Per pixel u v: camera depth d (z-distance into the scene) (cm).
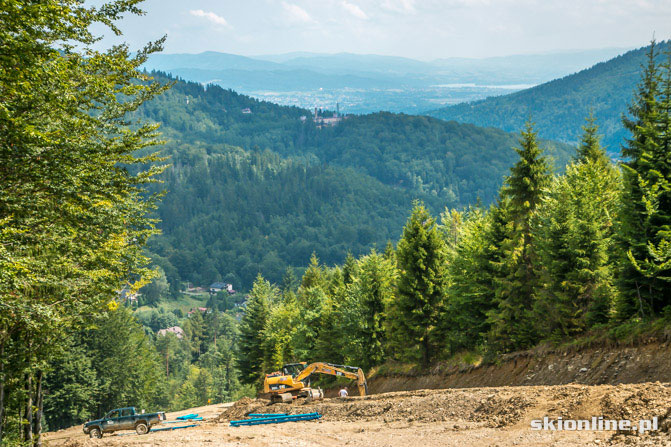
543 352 3008
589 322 2905
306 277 8400
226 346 19225
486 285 3831
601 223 3092
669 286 2577
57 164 1428
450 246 5809
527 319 3384
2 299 1277
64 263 1552
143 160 1809
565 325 2977
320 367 3259
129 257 2033
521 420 1582
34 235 1479
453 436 1609
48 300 1586
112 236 2003
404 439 1691
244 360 8056
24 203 1427
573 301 2967
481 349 3784
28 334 1745
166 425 3294
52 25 1261
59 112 1457
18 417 2223
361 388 3142
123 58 1653
